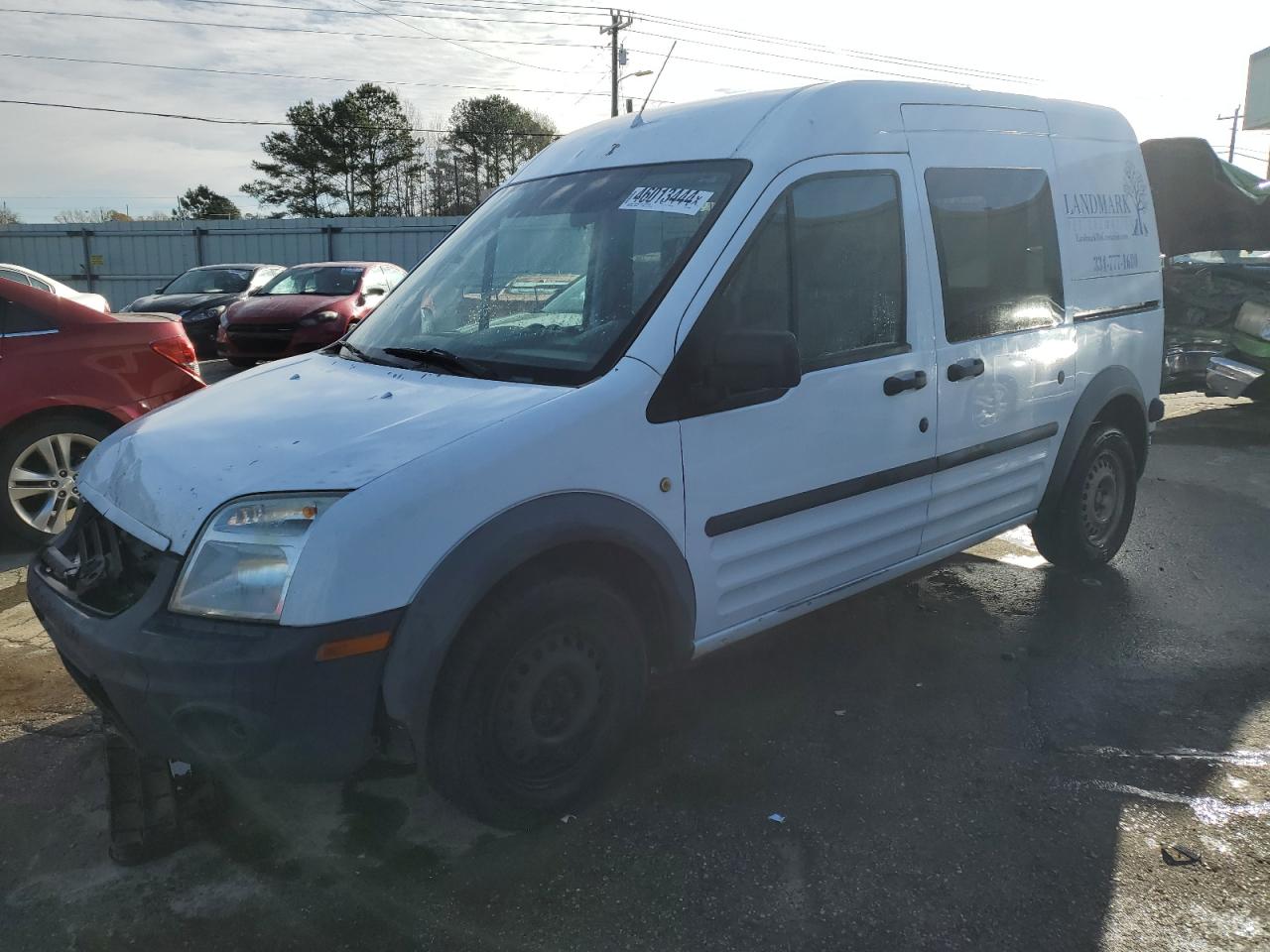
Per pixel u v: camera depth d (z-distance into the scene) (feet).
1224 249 31.65
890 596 15.88
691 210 10.45
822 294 11.07
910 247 12.07
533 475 8.64
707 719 11.72
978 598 15.80
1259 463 25.26
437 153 207.51
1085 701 12.19
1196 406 33.86
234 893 8.61
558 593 8.91
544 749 9.27
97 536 9.39
